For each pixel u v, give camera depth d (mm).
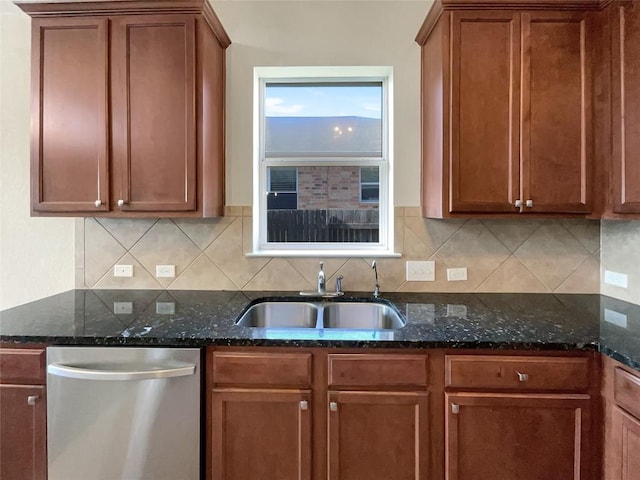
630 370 1109
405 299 1857
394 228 2006
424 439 1278
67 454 1290
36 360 1296
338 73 2088
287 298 1896
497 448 1266
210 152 1793
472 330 1363
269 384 1295
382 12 1990
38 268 2082
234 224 2031
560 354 1252
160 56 1655
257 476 1302
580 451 1242
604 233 1921
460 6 1584
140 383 1272
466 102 1598
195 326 1407
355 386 1288
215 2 2000
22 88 2062
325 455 1301
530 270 1976
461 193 1605
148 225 2043
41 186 1692
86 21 1664
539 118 1595
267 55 2010
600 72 1566
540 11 1581
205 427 1304
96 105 1672
